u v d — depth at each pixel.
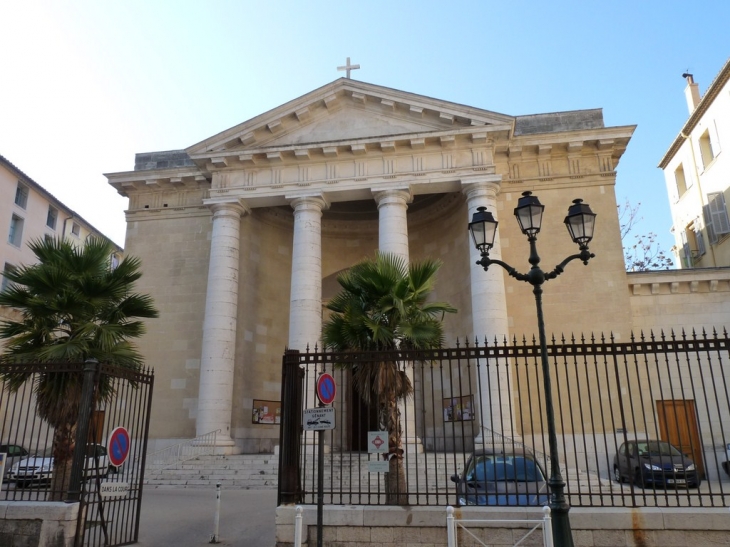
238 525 13.58
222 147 26.89
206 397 24.30
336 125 26.81
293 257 25.38
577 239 10.65
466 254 27.23
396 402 12.23
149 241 29.69
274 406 28.64
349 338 12.63
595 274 25.34
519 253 26.00
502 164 26.97
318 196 25.58
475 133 24.77
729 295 24.95
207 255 29.00
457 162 25.08
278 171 26.42
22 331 12.60
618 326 24.59
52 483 11.37
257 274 29.17
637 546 9.05
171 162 30.83
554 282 25.55
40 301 12.26
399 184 25.08
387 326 12.80
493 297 23.30
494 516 9.38
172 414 27.06
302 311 24.41
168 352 27.97
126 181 30.00
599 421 22.45
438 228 29.98
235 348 26.62
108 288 12.94
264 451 27.61
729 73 29.08
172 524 13.66
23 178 40.66
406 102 25.78
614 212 25.94
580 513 9.24
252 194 26.27
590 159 26.75
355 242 32.19
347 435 26.42
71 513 10.11
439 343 13.33
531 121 27.70
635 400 23.17
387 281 12.88
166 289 28.83
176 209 29.88
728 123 29.70
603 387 23.34
